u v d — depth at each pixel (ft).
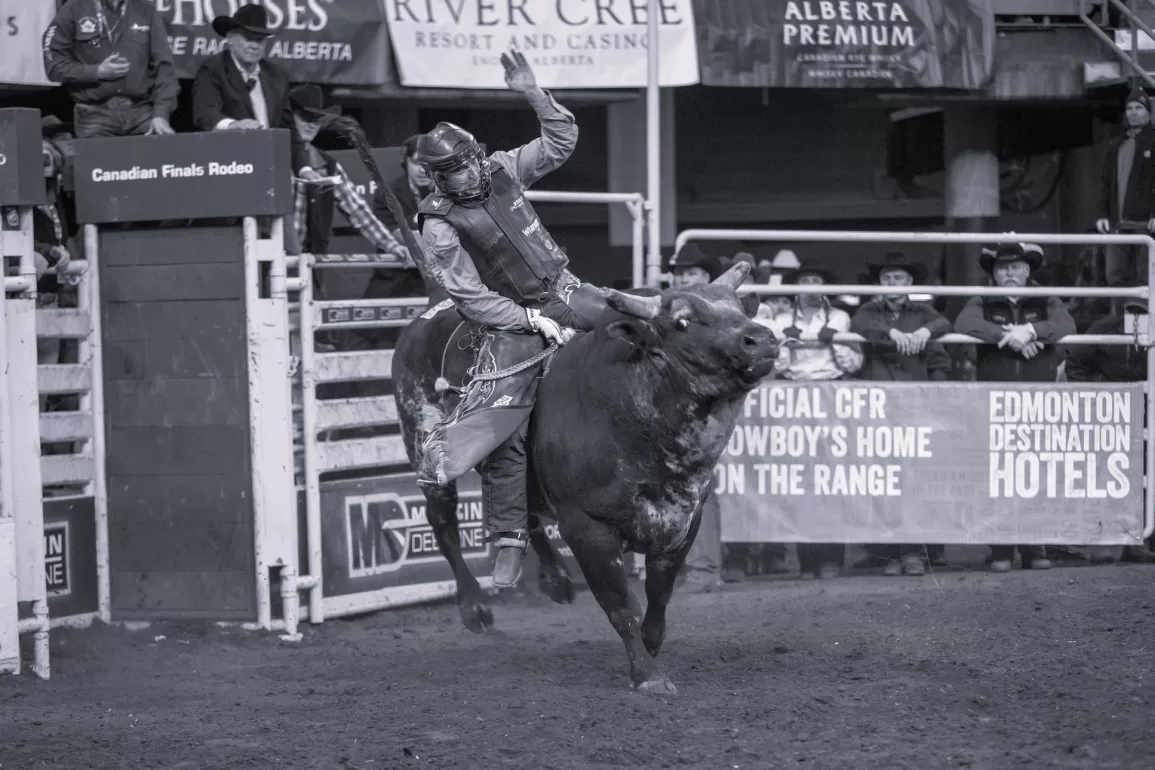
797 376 90.02
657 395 54.90
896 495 89.25
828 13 104.68
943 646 65.21
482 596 75.05
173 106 83.15
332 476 85.10
